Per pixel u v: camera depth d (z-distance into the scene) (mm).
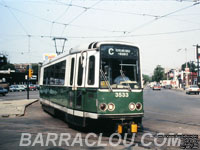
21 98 28234
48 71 13391
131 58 7875
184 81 80312
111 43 7691
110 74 7539
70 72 9031
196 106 18297
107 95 7352
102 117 7230
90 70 7707
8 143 6695
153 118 11969
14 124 9977
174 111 15070
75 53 8719
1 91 34500
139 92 7789
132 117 7629
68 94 8992
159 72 125250
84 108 7793
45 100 13883
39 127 9211
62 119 11547
